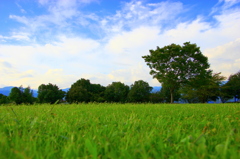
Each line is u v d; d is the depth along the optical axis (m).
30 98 45.78
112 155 1.38
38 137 2.08
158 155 1.50
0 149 1.41
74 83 55.62
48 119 3.37
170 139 2.07
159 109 6.17
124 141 1.89
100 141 1.88
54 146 1.80
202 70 29.09
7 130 2.42
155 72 31.45
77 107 7.16
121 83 56.25
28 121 3.06
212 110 5.65
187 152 1.48
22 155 1.13
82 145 1.78
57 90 49.16
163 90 59.28
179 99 58.34
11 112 4.61
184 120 3.53
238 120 3.26
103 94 55.78
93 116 4.01
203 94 42.69
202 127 2.88
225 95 43.44
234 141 1.83
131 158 1.38
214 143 1.85
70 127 2.57
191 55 30.05
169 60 30.77
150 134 2.09
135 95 50.81
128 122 3.07
